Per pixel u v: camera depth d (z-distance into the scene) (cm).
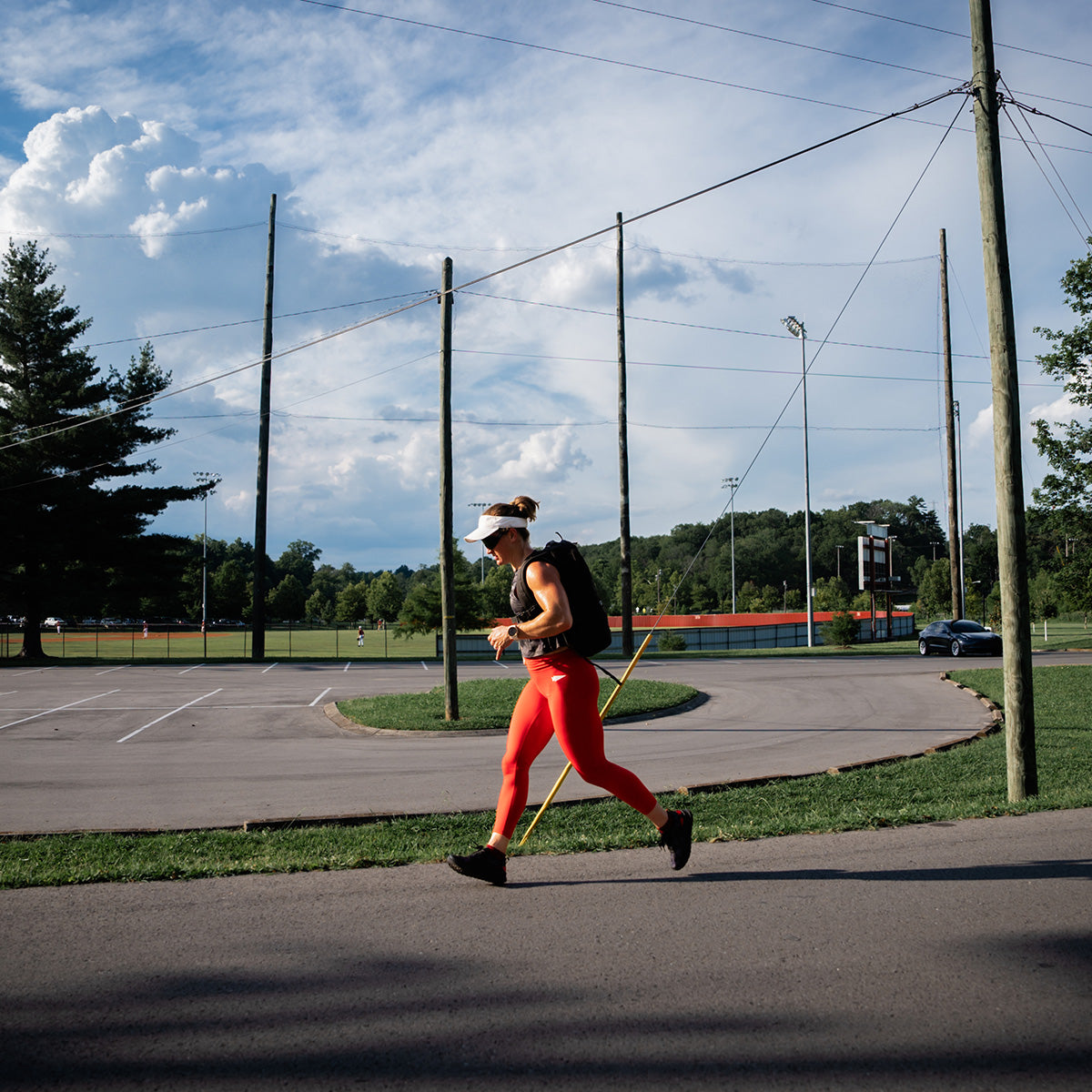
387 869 497
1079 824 606
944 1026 293
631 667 477
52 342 3872
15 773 1064
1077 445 2411
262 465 3497
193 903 430
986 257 865
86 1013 304
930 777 912
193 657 3875
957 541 3625
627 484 3303
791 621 7238
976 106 873
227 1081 258
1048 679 1980
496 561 472
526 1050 277
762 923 396
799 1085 255
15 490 3738
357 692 2150
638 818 721
